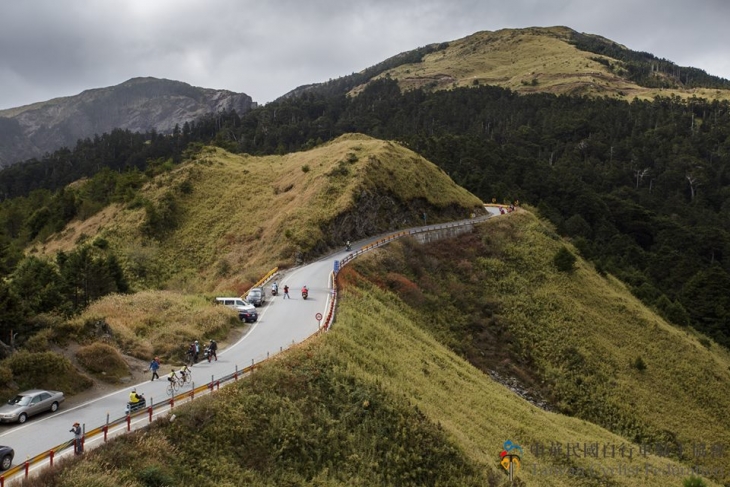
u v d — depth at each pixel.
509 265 64.94
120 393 26.28
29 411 22.80
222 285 54.19
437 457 25.14
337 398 26.50
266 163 97.50
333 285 44.78
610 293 65.81
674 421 46.59
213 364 30.30
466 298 56.50
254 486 20.34
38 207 106.19
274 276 53.06
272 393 25.05
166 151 192.75
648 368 53.31
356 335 34.75
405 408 27.12
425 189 79.94
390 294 49.53
